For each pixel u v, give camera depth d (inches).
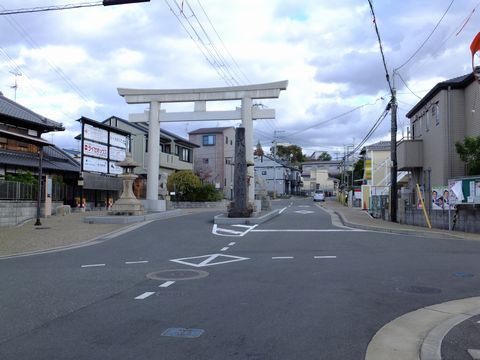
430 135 1010.7
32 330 228.4
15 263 451.2
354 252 506.9
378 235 679.7
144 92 1165.7
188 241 629.3
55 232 729.6
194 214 1194.6
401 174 1508.4
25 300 291.9
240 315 254.4
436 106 962.7
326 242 597.9
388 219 983.6
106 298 297.3
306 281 350.3
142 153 1745.8
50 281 355.3
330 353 196.9
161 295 305.3
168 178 1749.5
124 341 211.0
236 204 965.8
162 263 446.3
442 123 920.3
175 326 234.1
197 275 378.6
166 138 1879.9
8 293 312.5
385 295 304.2
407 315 257.4
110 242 627.8
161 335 219.5
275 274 381.1
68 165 1245.7
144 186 1667.1
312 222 929.5
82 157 1210.0
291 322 241.4
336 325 236.8
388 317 253.1
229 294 307.0
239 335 219.6
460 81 899.4
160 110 1170.6
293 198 3339.1
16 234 697.0
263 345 205.9
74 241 631.8
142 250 545.0
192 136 2507.4
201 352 196.7
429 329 232.5
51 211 1024.9
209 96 1133.1
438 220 761.6
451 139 908.6
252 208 999.0
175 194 1722.4
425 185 1046.4
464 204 695.1
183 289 324.2
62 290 322.0
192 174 1782.7
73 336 218.7
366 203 1530.5
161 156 1819.6
